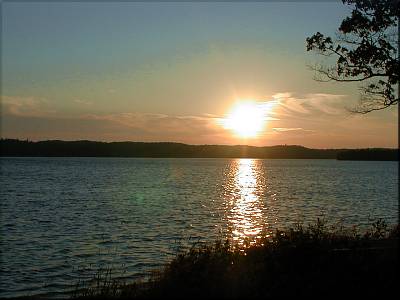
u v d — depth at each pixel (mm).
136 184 78562
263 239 16406
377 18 18781
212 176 113750
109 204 46688
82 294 14508
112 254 22422
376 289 9844
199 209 43094
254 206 46906
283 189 72812
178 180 94062
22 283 17422
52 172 115750
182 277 11078
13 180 84000
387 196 59750
